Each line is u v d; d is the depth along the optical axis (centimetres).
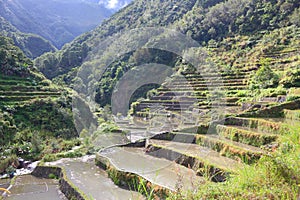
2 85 3019
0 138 2100
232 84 2750
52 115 2645
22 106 2681
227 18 5019
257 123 1443
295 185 351
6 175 1619
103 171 1400
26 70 3403
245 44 4153
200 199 385
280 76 2481
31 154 1934
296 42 3681
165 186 828
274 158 412
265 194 357
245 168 470
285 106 1645
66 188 1257
